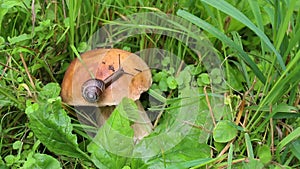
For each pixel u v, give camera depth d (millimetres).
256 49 897
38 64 817
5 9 807
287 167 752
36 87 803
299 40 773
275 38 776
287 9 759
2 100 787
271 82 776
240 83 835
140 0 864
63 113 771
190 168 754
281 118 787
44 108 767
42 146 799
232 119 807
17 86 811
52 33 824
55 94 794
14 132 807
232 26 871
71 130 770
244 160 764
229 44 767
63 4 845
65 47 844
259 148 766
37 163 749
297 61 754
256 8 795
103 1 875
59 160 783
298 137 770
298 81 755
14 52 802
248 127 794
